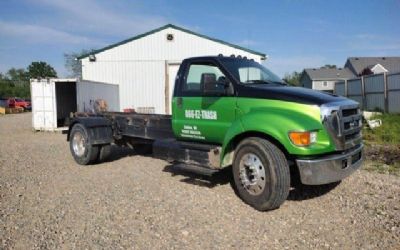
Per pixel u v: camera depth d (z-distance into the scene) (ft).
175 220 16.40
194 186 21.45
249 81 19.81
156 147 22.43
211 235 14.87
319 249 13.61
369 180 22.22
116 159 30.50
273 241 14.30
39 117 53.67
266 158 16.87
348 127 17.62
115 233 15.10
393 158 30.17
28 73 361.71
